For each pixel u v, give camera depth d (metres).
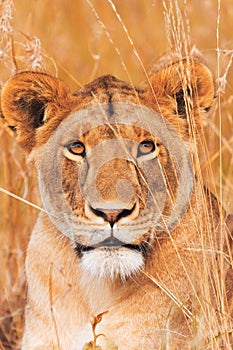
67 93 9.00
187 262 8.81
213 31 16.22
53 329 8.92
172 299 8.48
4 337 11.15
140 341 8.70
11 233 11.73
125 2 17.34
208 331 8.52
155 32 16.42
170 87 9.08
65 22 17.23
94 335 8.12
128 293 8.76
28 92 8.96
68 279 8.80
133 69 15.55
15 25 14.48
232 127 13.01
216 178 11.66
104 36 15.92
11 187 11.88
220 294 8.62
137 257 8.31
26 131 9.05
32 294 9.05
